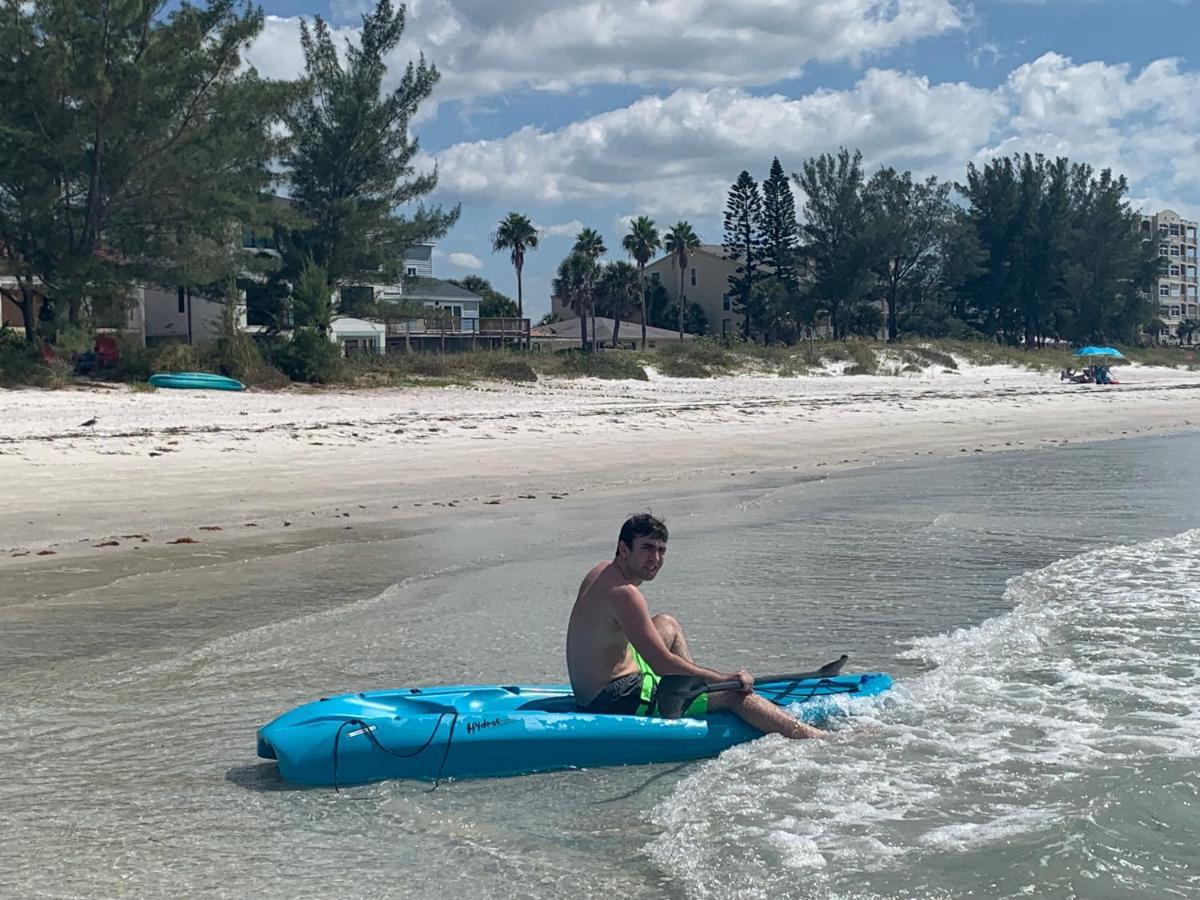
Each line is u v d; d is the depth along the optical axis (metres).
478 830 5.21
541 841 5.09
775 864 4.83
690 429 24.19
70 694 7.20
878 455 21.69
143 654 8.09
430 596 9.85
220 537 12.44
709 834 5.14
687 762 6.09
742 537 12.86
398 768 5.79
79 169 30.17
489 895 4.55
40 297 32.88
